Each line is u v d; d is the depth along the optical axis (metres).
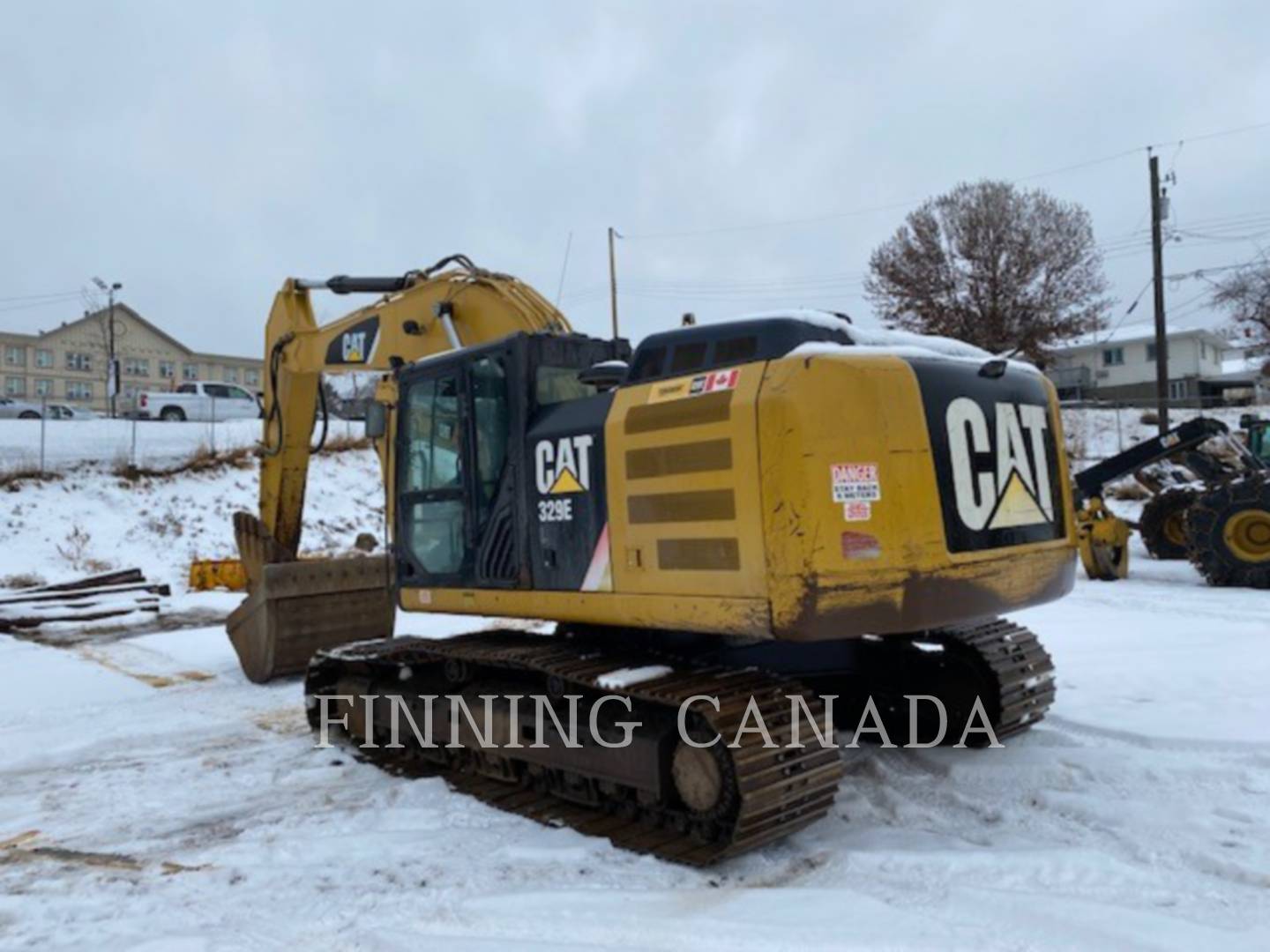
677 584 4.16
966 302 30.19
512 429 4.99
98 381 60.22
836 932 3.37
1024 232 29.88
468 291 6.55
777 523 3.78
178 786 5.61
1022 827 4.36
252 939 3.58
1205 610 9.77
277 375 8.18
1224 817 4.31
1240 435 17.67
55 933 3.73
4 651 10.23
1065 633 8.60
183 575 16.81
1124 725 5.66
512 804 4.98
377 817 4.93
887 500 3.88
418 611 5.70
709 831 4.18
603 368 4.78
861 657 5.78
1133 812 4.37
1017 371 4.73
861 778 5.16
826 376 3.85
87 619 12.27
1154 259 24.25
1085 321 29.92
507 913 3.68
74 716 7.47
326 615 8.33
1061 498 4.83
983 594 4.18
